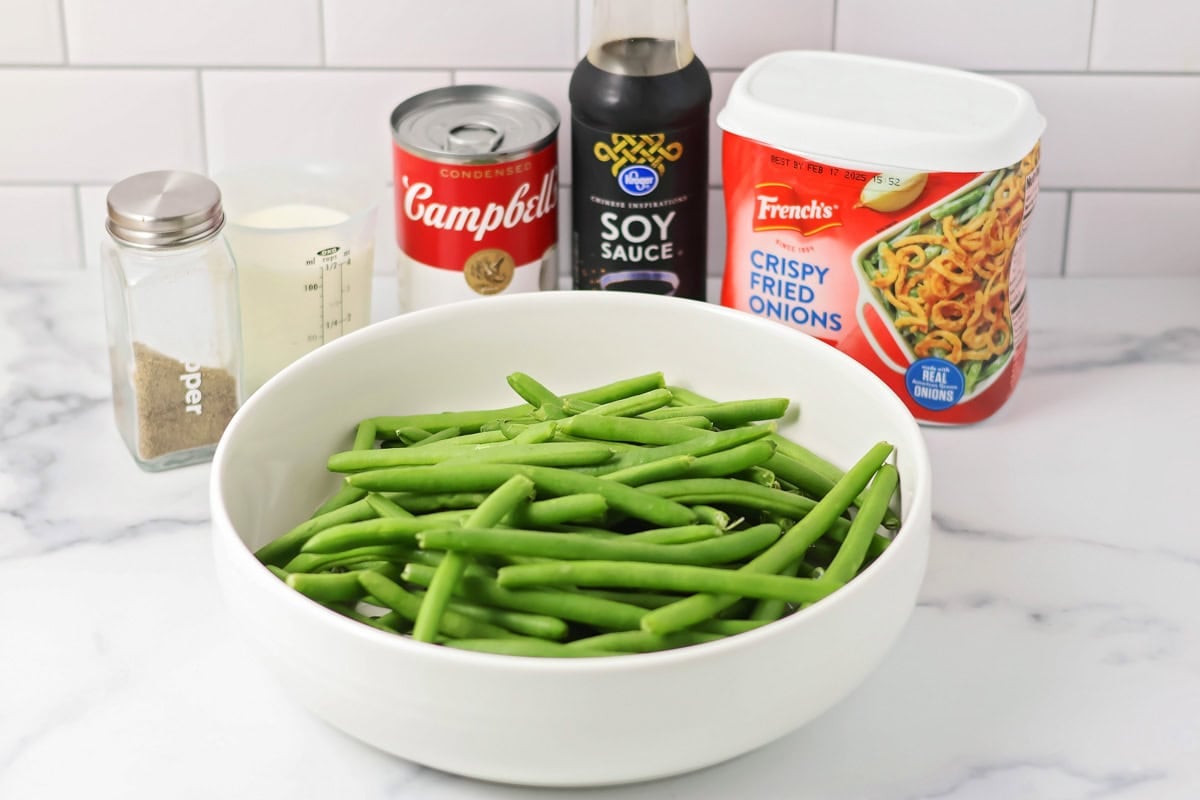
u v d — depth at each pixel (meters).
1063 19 1.18
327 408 0.99
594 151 1.10
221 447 0.88
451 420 1.01
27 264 1.30
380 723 0.75
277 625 0.76
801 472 0.94
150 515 1.01
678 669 0.71
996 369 1.08
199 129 1.24
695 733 0.73
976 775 0.80
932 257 1.04
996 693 0.86
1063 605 0.93
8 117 1.23
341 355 0.98
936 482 1.04
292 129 1.24
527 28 1.20
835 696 0.78
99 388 1.15
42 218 1.28
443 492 0.86
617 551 0.79
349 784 0.80
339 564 0.86
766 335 1.00
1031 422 1.10
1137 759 0.81
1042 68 1.20
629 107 1.08
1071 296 1.26
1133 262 1.29
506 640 0.78
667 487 0.87
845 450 0.98
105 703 0.85
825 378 0.98
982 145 1.00
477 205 1.11
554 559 0.79
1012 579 0.95
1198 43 1.19
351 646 0.73
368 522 0.82
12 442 1.08
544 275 1.17
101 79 1.21
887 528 0.90
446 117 1.16
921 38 1.20
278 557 0.88
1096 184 1.25
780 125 1.04
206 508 1.02
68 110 1.23
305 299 1.11
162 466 1.06
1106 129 1.23
